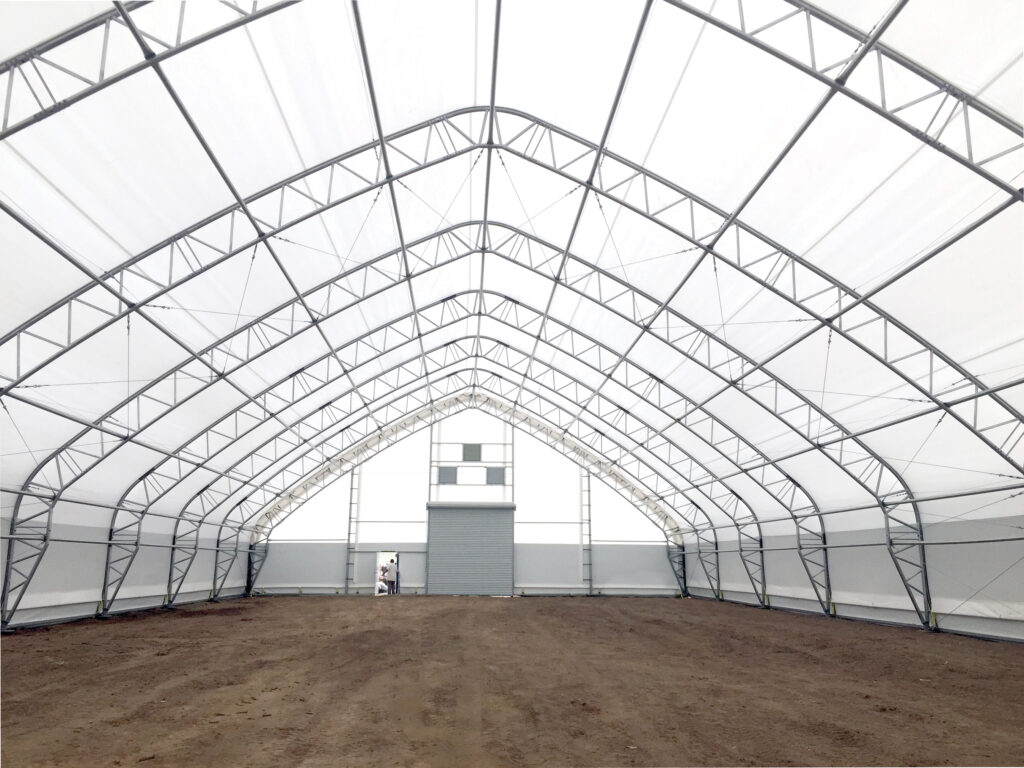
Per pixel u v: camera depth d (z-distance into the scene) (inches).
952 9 379.2
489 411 1619.1
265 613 1107.3
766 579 1247.5
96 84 418.9
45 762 332.5
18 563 807.1
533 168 685.9
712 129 541.6
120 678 545.6
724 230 624.4
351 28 484.1
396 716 426.9
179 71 446.6
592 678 559.8
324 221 681.0
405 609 1184.8
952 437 710.5
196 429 949.8
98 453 822.5
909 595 869.2
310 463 1466.5
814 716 436.5
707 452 1163.3
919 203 500.7
